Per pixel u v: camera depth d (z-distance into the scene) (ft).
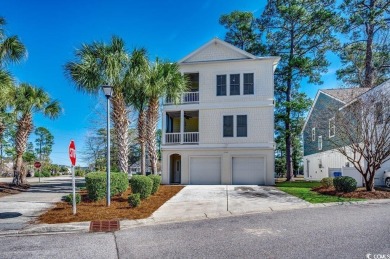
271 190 49.75
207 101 67.21
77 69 43.37
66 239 21.33
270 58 65.46
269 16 92.53
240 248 18.02
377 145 42.98
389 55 87.92
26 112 64.23
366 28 88.79
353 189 42.37
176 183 68.95
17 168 62.28
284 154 124.26
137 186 37.14
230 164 65.05
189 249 18.11
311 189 50.44
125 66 44.93
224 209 32.19
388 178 54.13
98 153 115.55
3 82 46.14
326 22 85.81
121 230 23.95
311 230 22.22
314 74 88.74
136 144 110.01
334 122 49.16
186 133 67.46
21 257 17.15
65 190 51.70
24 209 31.96
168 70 52.37
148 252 17.70
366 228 22.45
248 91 66.08
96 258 16.78
